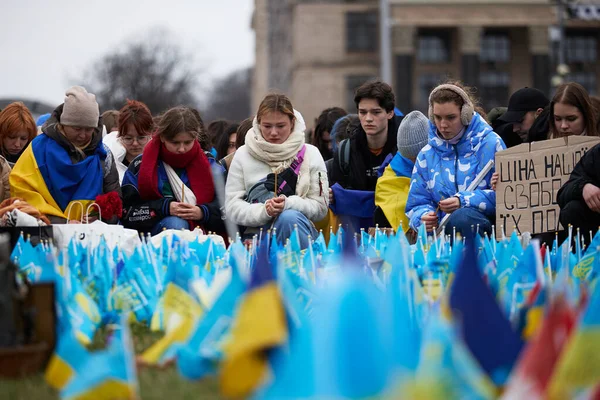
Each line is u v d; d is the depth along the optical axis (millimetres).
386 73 85750
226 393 4418
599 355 4137
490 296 4621
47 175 10625
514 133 12688
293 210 10625
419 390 4020
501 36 89938
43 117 15180
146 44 94500
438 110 10516
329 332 3867
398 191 11406
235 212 10938
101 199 10430
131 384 4664
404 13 85625
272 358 4387
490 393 4270
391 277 5906
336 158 12133
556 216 10250
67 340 5125
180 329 5855
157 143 11117
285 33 102438
